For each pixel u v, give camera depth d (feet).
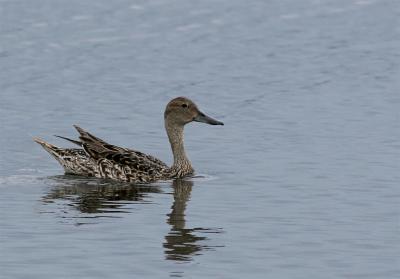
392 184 62.90
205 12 111.14
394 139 73.10
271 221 56.03
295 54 98.63
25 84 88.99
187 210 58.65
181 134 68.95
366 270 48.29
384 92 86.63
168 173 68.03
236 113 81.66
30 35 102.68
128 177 67.46
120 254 50.42
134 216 57.47
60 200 61.26
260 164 68.28
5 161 70.18
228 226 55.26
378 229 54.44
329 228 54.65
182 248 51.24
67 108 82.53
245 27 106.63
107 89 87.81
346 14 111.75
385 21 109.40
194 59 96.89
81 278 47.03
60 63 95.20
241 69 94.07
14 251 50.70
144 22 107.65
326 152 70.38
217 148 72.64
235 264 49.03
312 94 86.63
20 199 61.31
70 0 113.80
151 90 87.76
